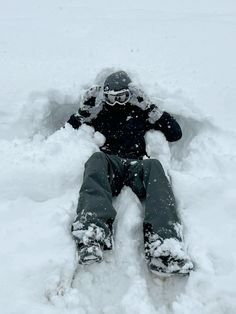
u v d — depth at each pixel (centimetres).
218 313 215
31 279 222
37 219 254
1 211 256
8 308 207
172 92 360
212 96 378
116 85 319
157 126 329
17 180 273
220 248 245
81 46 473
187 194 276
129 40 491
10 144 301
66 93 358
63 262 231
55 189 277
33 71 410
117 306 224
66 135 313
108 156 291
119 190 289
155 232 241
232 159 296
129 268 236
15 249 235
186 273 231
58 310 212
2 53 450
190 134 352
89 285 232
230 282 225
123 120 326
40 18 598
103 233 239
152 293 232
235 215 262
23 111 338
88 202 250
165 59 440
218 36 506
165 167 308
